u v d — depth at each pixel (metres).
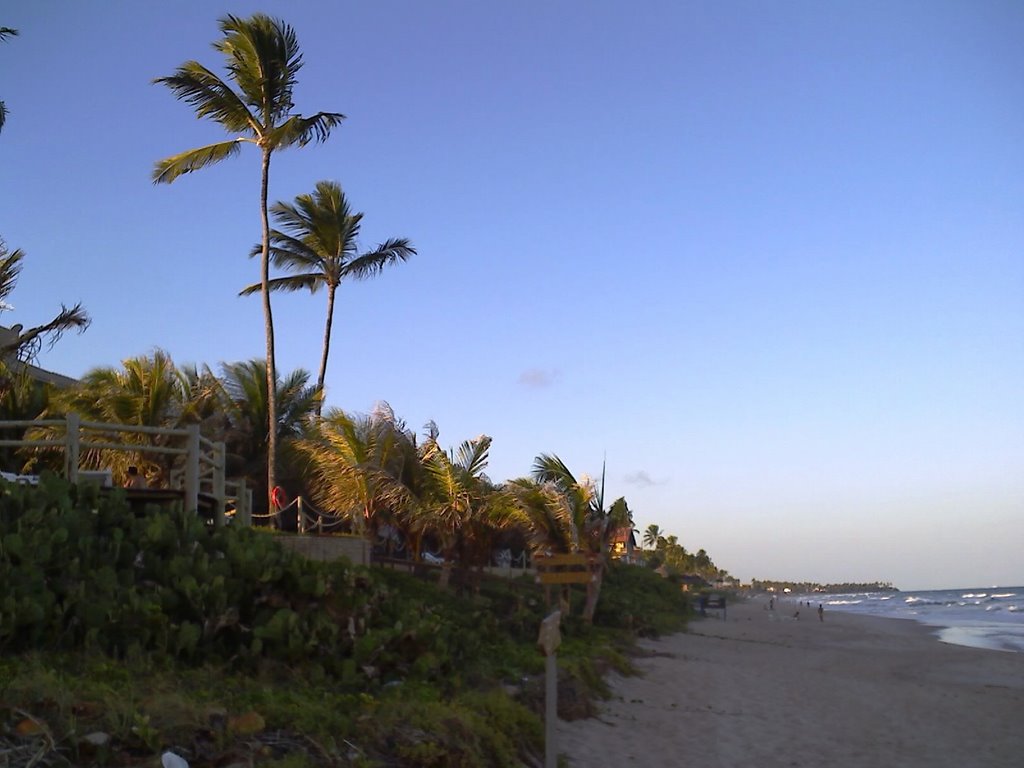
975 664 28.31
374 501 25.14
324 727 8.47
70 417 14.02
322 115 28.02
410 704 9.83
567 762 11.15
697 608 54.50
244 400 33.44
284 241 34.06
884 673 24.89
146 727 7.22
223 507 16.95
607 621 29.20
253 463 32.69
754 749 13.38
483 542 25.42
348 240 34.69
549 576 11.59
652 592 49.09
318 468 28.02
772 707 16.91
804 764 12.76
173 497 15.51
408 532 26.42
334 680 10.88
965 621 67.00
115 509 12.58
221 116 28.25
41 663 8.65
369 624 12.45
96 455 24.61
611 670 18.53
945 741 14.83
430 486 24.80
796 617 61.91
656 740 13.39
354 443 24.84
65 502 11.94
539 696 13.53
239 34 27.92
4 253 25.94
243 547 12.41
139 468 24.52
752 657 27.25
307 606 11.83
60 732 7.00
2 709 7.11
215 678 9.73
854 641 39.16
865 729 15.43
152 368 25.69
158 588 10.87
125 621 9.98
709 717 15.42
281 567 12.02
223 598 10.81
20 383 25.50
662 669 20.98
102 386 25.73
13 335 26.27
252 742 7.76
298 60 28.72
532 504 25.70
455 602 21.84
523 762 10.55
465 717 9.89
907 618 71.44
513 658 15.63
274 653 10.83
